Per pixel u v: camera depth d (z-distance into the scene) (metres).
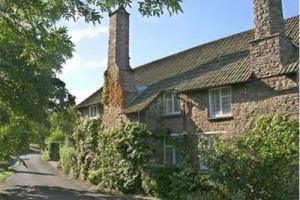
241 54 21.19
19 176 32.50
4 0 7.04
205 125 20.20
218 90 19.83
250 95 18.17
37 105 15.30
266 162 13.92
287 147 14.72
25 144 14.91
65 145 41.56
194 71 23.12
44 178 31.06
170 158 22.25
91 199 19.86
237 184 14.23
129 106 24.81
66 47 8.70
